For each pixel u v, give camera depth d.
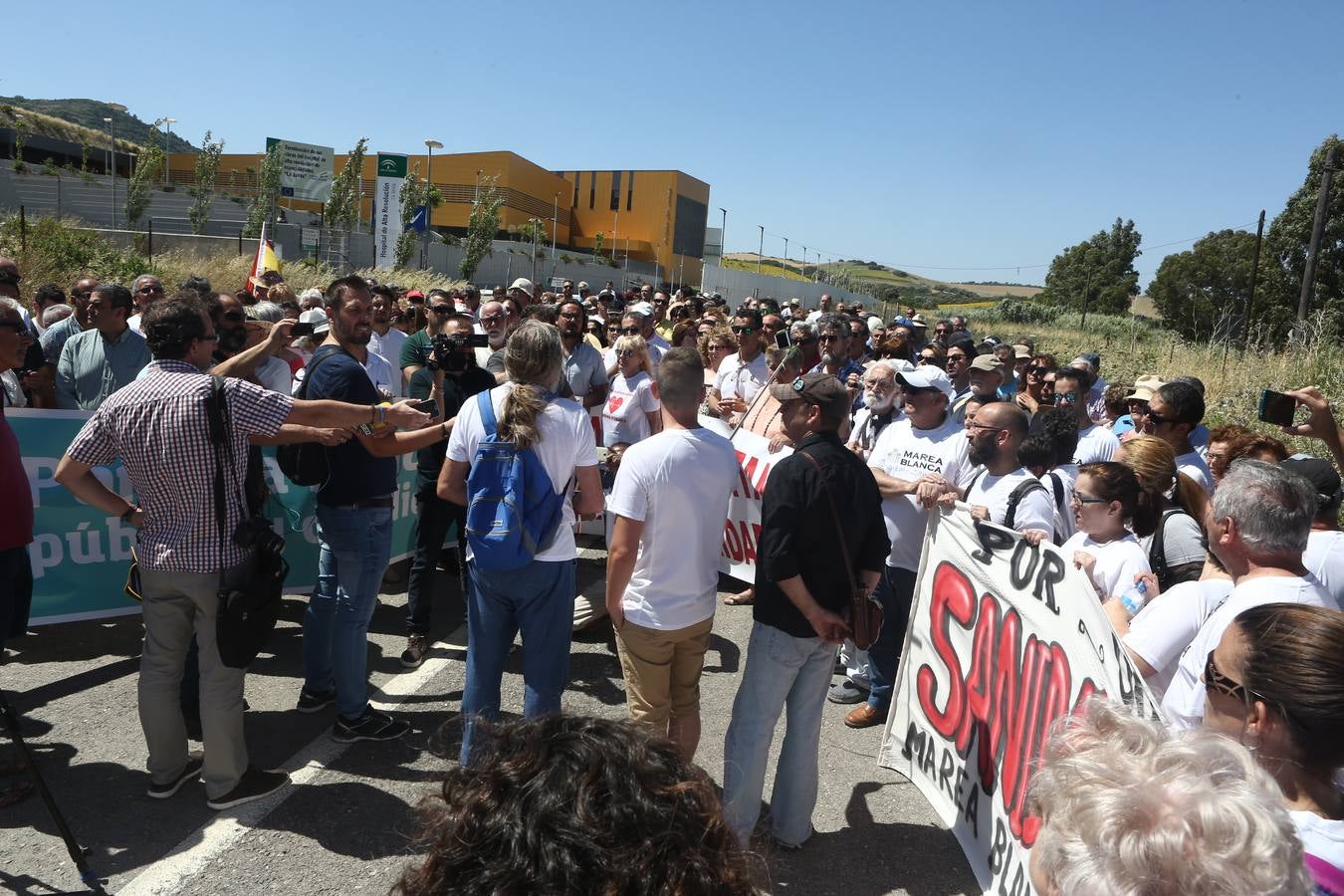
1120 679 2.33
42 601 4.55
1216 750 1.14
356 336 3.83
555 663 3.37
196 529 3.09
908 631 3.75
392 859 3.07
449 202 61.97
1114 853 1.03
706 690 4.61
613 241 68.62
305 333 4.26
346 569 3.74
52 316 6.61
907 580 4.18
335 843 3.15
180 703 3.58
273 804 3.36
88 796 3.33
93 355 5.33
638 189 67.62
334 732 3.86
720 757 3.93
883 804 3.62
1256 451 3.55
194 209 33.44
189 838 3.13
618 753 0.93
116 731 3.84
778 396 3.21
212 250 22.34
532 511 3.21
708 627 3.31
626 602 3.20
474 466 3.25
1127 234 74.69
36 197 32.75
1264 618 1.59
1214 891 0.97
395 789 3.51
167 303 3.15
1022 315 52.69
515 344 3.28
